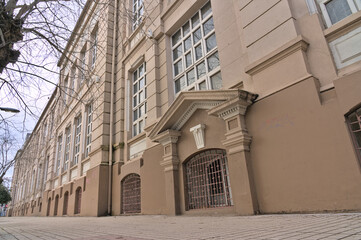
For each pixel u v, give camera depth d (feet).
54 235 14.38
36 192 82.17
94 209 35.86
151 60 33.19
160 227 14.38
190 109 24.06
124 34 42.91
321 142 14.90
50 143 74.49
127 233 12.55
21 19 16.22
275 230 9.54
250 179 17.81
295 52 17.21
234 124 19.47
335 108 14.65
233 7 23.75
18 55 16.74
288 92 17.06
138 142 34.01
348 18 15.46
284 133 16.80
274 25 18.88
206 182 22.80
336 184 13.89
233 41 22.91
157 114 30.01
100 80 42.93
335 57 15.90
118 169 35.78
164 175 26.48
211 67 26.27
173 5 31.94
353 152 13.53
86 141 48.78
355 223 9.62
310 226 9.81
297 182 15.60
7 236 15.52
